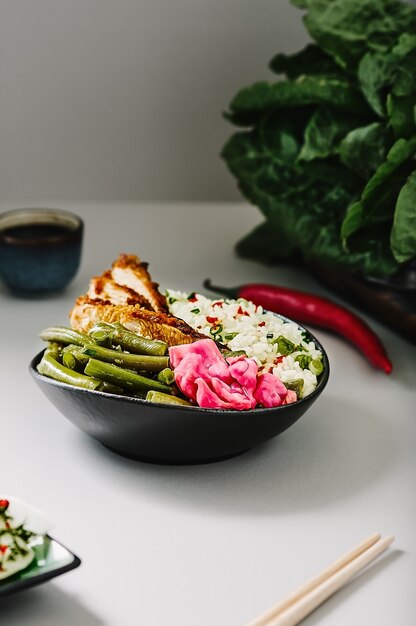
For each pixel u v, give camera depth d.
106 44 1.25
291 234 1.07
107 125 1.29
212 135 1.29
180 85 1.27
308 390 0.83
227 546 0.77
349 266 1.03
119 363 0.82
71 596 0.73
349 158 1.01
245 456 0.85
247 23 1.25
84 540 0.77
